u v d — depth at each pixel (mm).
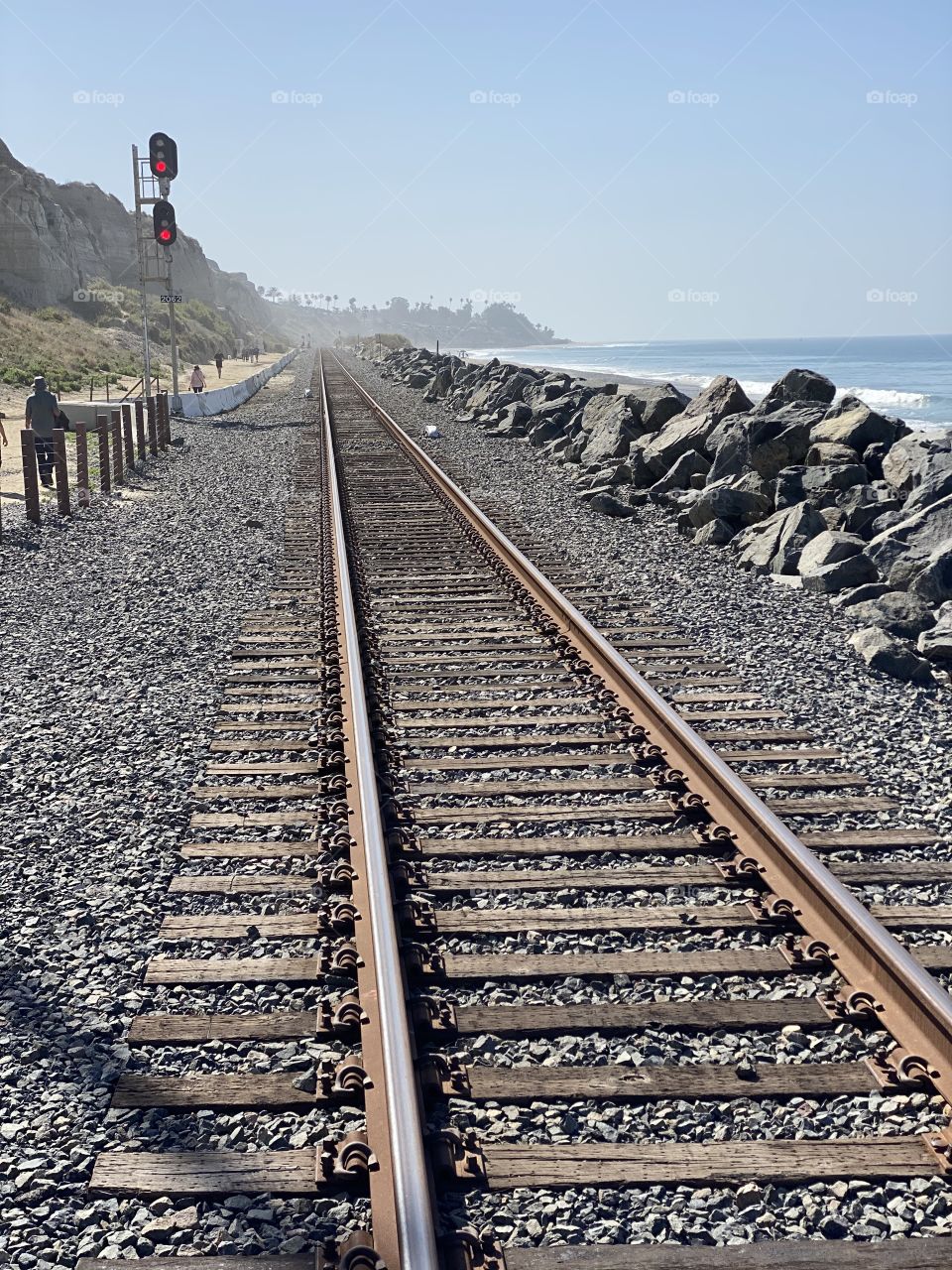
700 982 4559
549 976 4586
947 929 5047
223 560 13703
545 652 9406
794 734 7523
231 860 5668
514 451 26281
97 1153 3590
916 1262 3150
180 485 21062
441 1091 3830
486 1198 3391
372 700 7918
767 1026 4273
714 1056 4090
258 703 8125
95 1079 3969
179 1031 4203
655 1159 3539
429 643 9672
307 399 47281
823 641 9953
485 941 4887
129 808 6316
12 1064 4059
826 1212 3352
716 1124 3738
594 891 5312
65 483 17219
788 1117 3768
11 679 8844
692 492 17203
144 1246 3203
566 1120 3729
